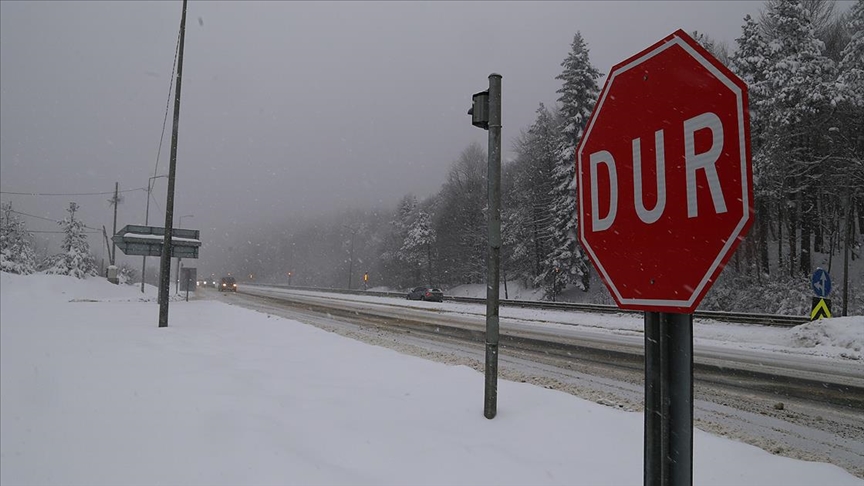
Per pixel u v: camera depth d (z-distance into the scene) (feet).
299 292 199.41
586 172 6.18
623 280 5.51
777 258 115.14
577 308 82.69
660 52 5.31
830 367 34.24
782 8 98.02
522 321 72.33
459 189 204.13
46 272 173.06
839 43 112.37
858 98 85.05
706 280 4.59
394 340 46.24
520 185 163.12
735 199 4.42
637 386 27.32
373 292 172.55
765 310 86.69
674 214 4.97
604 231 5.82
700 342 48.80
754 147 107.14
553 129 151.23
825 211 111.65
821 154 102.06
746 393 26.53
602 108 6.02
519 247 154.71
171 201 50.62
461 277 198.90
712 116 4.71
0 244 170.71
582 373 31.17
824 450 17.54
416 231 208.64
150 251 92.99
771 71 97.35
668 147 5.10
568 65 120.37
